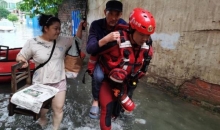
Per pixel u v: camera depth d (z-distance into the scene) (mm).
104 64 2301
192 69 4148
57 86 2777
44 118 3203
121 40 2061
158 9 4789
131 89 2504
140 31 1912
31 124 3305
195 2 3934
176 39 4410
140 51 2148
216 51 3688
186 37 4191
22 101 2379
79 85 5203
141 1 5293
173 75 4586
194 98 4195
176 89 4555
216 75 3732
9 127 3207
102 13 7520
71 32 10398
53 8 10742
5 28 17906
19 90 2773
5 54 5781
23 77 2963
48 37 2641
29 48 2656
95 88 2459
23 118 3488
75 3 9656
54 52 2701
